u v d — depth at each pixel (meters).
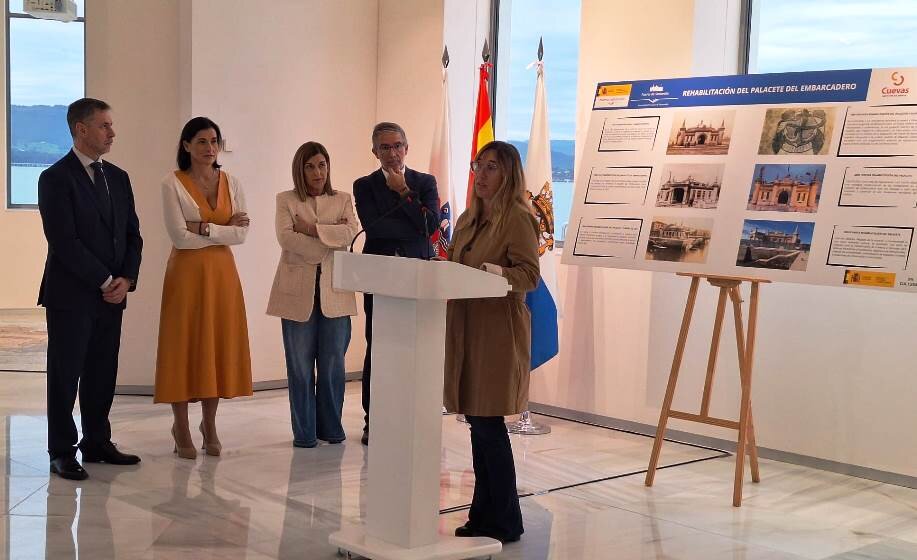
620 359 5.82
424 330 3.18
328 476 4.59
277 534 3.71
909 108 4.27
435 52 6.84
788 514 4.21
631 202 4.91
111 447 4.74
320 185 5.13
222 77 6.45
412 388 3.18
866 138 4.33
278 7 6.68
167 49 6.36
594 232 4.98
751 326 4.39
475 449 3.67
